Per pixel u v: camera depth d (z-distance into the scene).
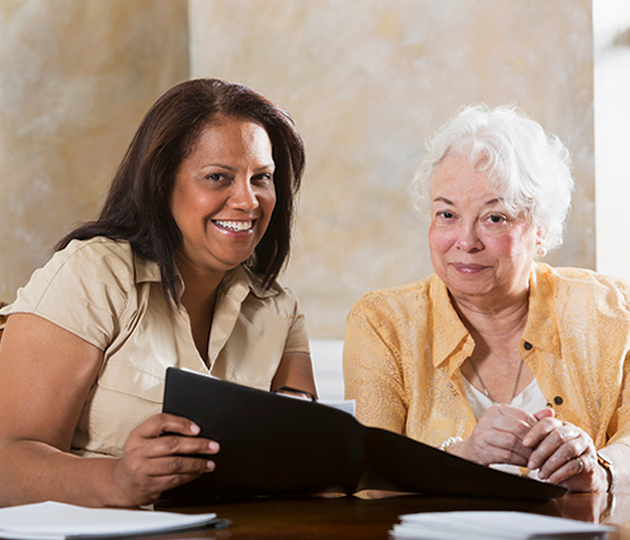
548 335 2.43
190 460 1.50
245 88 2.21
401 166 4.38
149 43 5.07
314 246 4.60
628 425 2.27
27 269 4.62
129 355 2.00
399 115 4.39
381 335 2.54
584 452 1.81
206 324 2.34
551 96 3.98
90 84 4.87
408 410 2.48
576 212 3.90
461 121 2.43
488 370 2.48
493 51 4.13
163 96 2.16
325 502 1.60
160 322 2.11
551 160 2.42
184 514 1.42
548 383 2.40
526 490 1.62
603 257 3.91
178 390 1.50
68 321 1.89
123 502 1.53
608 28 3.95
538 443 1.83
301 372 2.48
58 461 1.65
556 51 3.96
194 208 2.08
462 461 1.57
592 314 2.45
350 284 4.50
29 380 1.84
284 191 2.37
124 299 2.00
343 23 4.58
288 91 4.75
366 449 1.56
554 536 1.17
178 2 5.18
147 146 2.11
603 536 1.20
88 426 1.98
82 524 1.25
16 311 1.91
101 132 4.88
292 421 1.50
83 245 2.03
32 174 4.66
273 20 4.83
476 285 2.34
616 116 3.98
